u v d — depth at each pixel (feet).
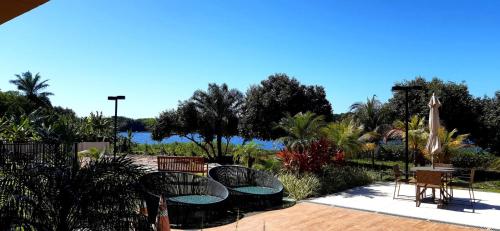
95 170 14.17
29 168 13.67
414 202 33.45
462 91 74.18
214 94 78.18
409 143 55.21
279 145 51.13
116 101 59.06
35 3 8.30
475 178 52.60
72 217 13.70
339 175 42.80
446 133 53.11
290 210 29.86
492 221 26.78
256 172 34.86
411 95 80.28
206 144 82.07
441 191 32.12
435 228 24.91
